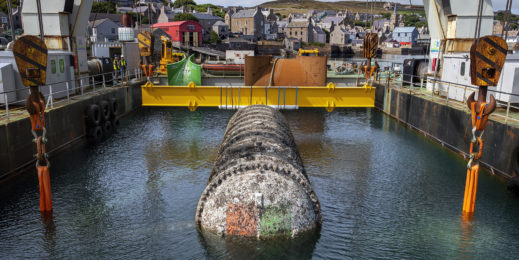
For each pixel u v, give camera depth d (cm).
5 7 10112
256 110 1326
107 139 1894
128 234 938
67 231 955
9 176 1305
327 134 2003
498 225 1000
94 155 1617
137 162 1525
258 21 16112
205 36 12394
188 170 1430
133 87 2695
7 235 934
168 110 2714
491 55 898
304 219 830
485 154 1416
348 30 19388
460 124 1598
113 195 1190
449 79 1931
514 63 1573
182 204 1120
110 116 2180
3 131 1266
